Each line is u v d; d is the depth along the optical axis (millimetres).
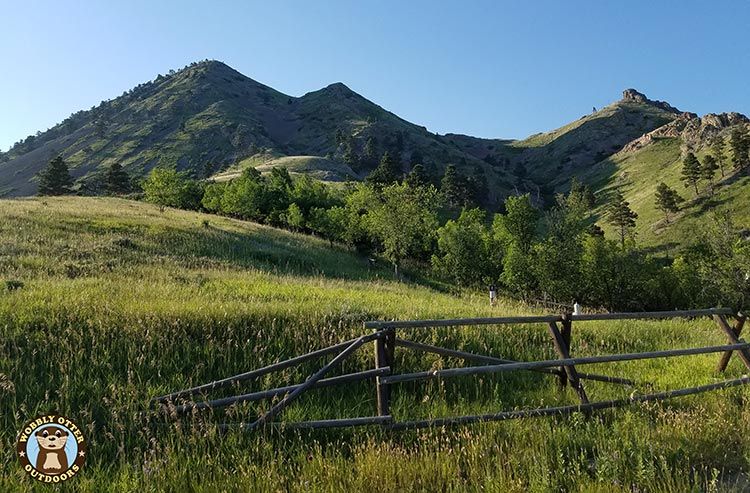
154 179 62375
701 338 11375
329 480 3943
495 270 45312
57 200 44500
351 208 54156
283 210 66812
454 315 10961
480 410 5855
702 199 102625
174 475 4016
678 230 94250
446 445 4637
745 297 35531
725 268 36469
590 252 39844
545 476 3809
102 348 6367
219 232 32188
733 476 4305
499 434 5023
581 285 38625
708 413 5535
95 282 11578
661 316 7027
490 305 17578
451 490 3855
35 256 16828
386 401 5238
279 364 5723
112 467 4219
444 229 47656
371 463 4121
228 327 7262
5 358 5762
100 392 5402
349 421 4914
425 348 5969
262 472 4016
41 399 5203
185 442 4496
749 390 6297
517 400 6332
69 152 191750
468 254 44812
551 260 37844
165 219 34688
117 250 20812
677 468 4133
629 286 39656
